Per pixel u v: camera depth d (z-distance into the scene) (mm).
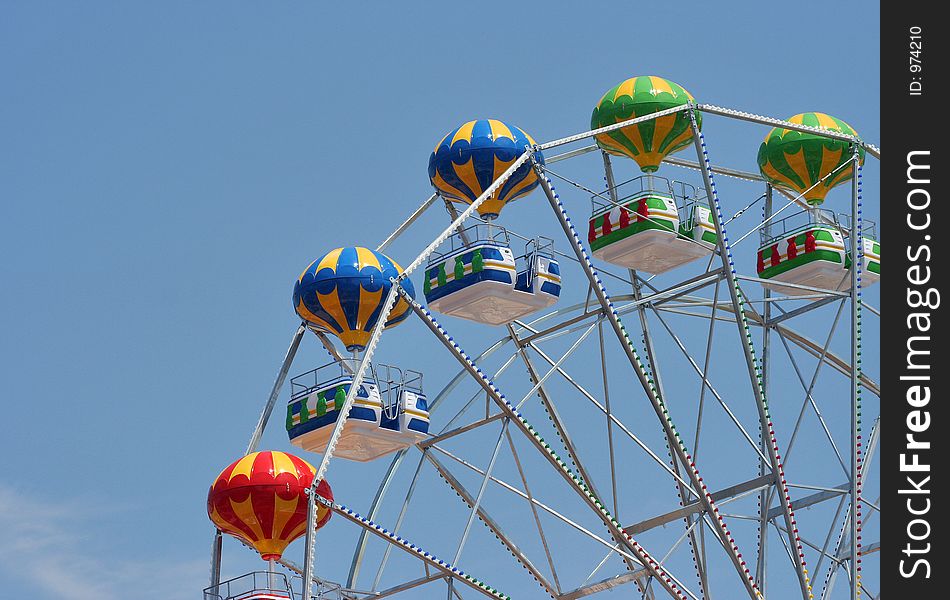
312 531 45188
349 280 51531
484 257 51750
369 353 47250
